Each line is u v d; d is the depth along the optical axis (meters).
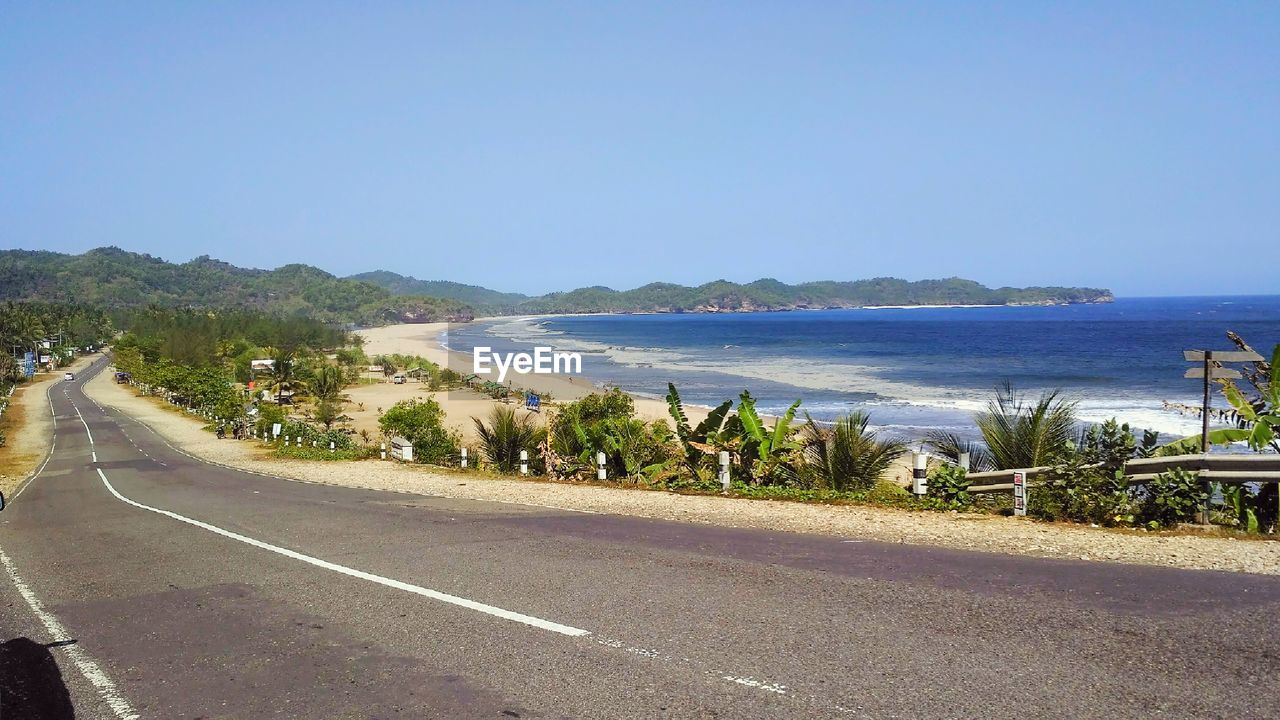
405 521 10.64
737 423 14.21
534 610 5.90
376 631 5.59
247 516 12.14
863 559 7.15
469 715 4.11
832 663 4.62
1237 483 8.44
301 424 39.66
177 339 101.50
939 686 4.26
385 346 163.88
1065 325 161.88
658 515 10.27
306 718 4.18
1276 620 5.18
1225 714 3.88
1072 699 4.07
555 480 16.09
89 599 7.01
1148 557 6.98
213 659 5.18
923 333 150.00
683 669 4.61
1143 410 40.25
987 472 10.29
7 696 4.64
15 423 56.88
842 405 47.75
